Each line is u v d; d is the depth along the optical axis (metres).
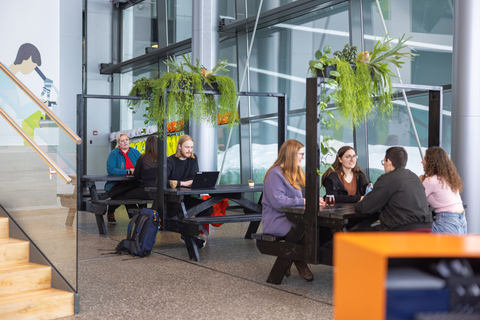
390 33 7.73
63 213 4.44
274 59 10.12
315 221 4.61
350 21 8.19
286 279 5.30
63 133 4.54
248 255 6.52
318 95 4.62
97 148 17.69
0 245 4.66
